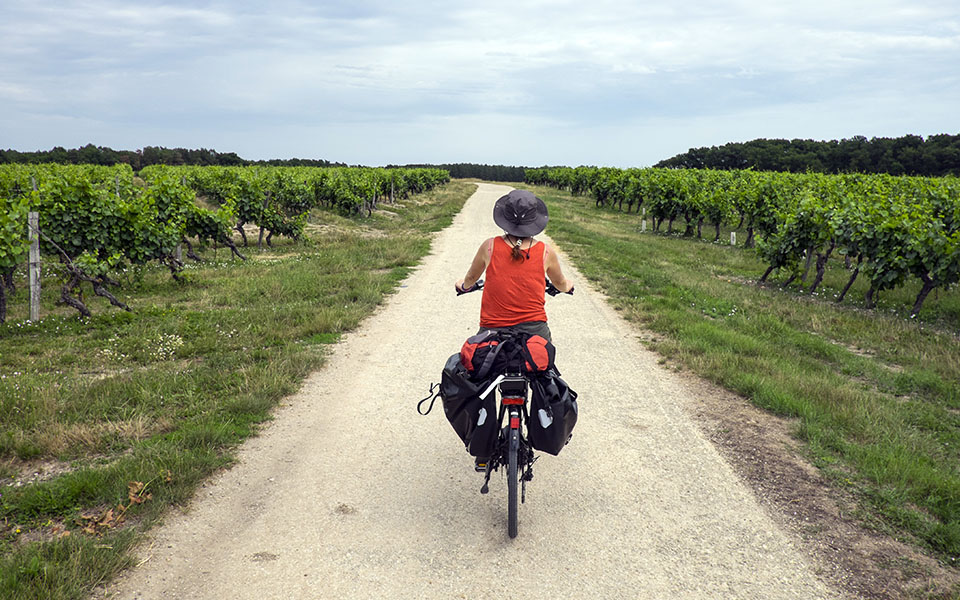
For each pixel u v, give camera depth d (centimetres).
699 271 1548
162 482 416
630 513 405
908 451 496
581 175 5247
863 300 1257
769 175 3262
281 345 777
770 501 421
